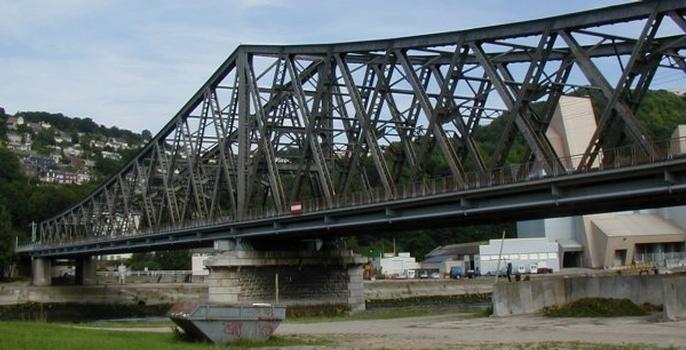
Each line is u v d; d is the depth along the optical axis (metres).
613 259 184.12
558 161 47.91
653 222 188.75
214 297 77.56
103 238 124.56
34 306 127.56
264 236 80.62
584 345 32.84
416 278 158.62
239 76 85.88
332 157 76.69
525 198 50.84
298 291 81.69
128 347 31.52
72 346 30.81
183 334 38.50
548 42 49.72
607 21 45.62
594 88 47.59
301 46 74.88
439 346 34.19
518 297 54.16
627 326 40.94
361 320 59.22
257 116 81.56
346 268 85.25
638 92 44.03
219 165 89.38
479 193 52.88
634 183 44.38
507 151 52.59
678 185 41.81
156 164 121.62
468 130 56.69
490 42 53.91
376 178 109.62
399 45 62.22
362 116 65.31
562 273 158.62
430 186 59.06
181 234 95.62
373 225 65.81
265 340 36.66
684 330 37.59
